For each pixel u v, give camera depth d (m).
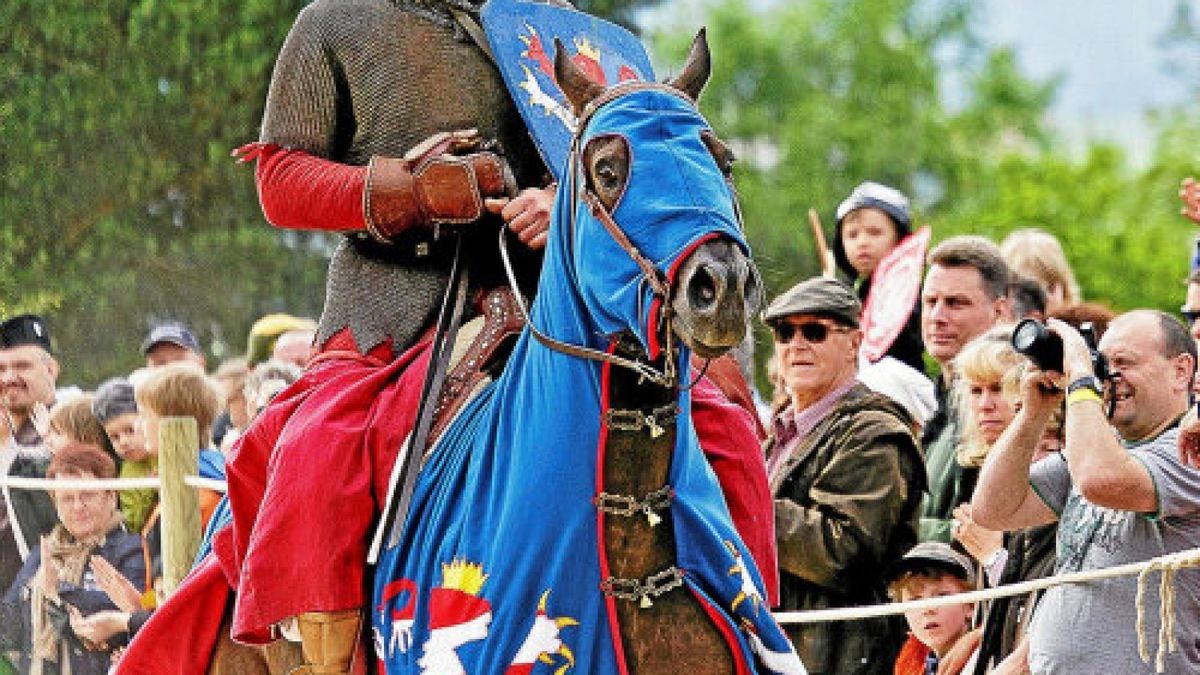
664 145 6.66
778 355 10.35
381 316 7.83
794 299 10.23
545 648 6.84
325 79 7.98
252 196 24.02
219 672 8.04
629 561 6.92
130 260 23.64
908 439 9.93
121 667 8.07
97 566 12.85
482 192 7.57
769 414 12.52
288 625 7.60
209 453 11.93
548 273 7.09
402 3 8.00
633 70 8.01
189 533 10.84
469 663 6.91
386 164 7.66
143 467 13.47
